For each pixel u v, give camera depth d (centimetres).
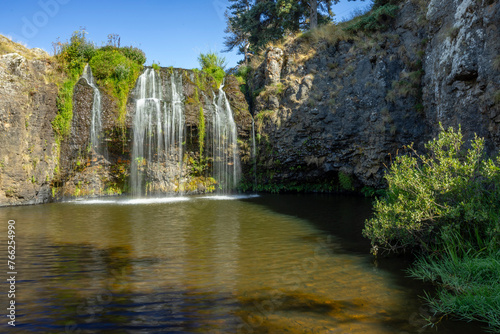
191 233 787
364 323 341
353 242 688
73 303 388
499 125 752
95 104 1572
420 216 520
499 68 765
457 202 521
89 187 1658
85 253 612
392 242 662
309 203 1352
